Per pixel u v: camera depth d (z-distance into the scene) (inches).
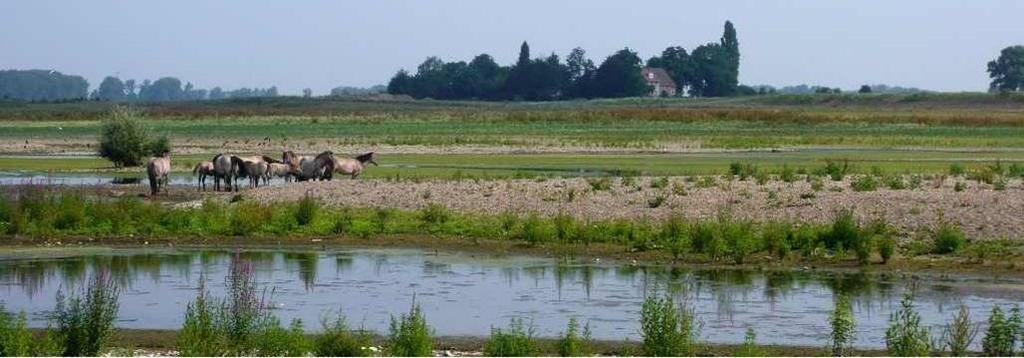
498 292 1561.3
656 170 3479.3
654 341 1094.4
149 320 1357.0
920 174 3014.3
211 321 1146.0
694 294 1544.0
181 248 1994.3
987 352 1108.5
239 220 2135.8
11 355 1066.1
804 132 6353.3
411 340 1108.5
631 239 1999.3
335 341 1107.3
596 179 2874.0
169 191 2940.5
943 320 1353.3
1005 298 1502.2
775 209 2228.1
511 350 1112.8
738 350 1151.6
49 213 2181.3
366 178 3250.5
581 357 1137.4
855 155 4320.9
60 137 5930.1
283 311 1421.0
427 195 2527.1
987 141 5300.2
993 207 2129.7
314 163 3186.5
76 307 1158.3
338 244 2037.4
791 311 1418.6
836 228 1886.1
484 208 2362.2
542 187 2642.7
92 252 1946.4
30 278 1673.2
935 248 1847.9
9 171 3676.2
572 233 2005.4
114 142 3846.0
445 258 1882.4
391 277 1692.9
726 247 1851.6
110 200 2588.6
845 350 1177.4
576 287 1604.3
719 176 2940.5
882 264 1770.4
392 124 7539.4
